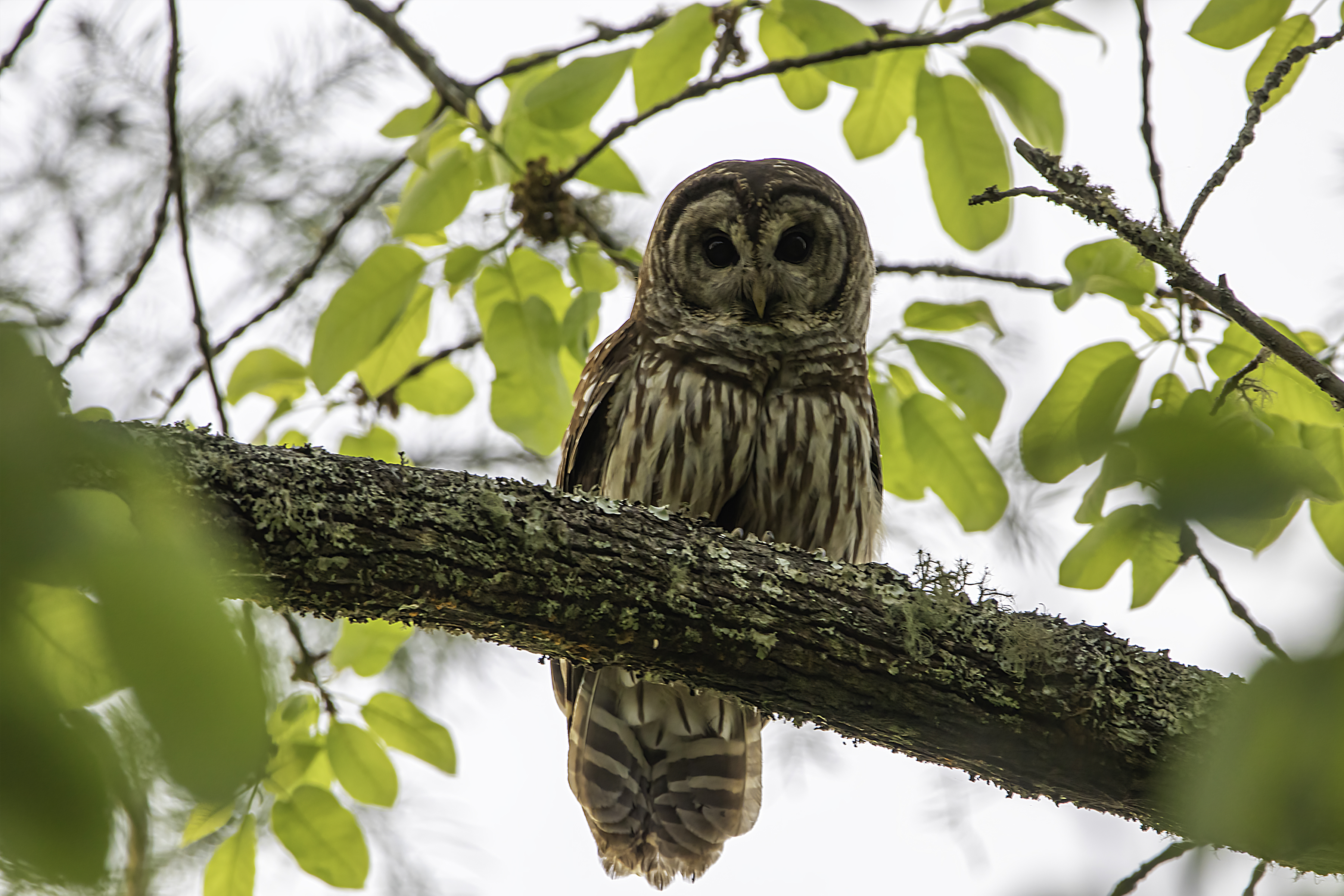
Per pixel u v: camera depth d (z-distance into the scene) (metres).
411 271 8.91
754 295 9.86
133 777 2.04
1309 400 6.85
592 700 9.83
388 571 5.96
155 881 2.17
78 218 12.05
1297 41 7.35
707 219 10.28
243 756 1.98
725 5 8.76
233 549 5.59
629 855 10.10
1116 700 6.45
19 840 2.00
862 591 6.83
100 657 2.02
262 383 9.82
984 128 8.73
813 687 6.70
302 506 5.77
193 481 5.55
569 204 9.48
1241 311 5.87
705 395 9.72
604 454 10.10
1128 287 6.75
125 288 8.76
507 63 10.10
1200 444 2.16
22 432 2.14
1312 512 7.17
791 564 6.91
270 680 2.12
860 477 9.86
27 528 2.06
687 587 6.60
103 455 2.30
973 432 8.98
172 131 8.57
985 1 8.70
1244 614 6.32
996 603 6.89
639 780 10.01
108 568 2.06
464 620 6.36
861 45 8.55
